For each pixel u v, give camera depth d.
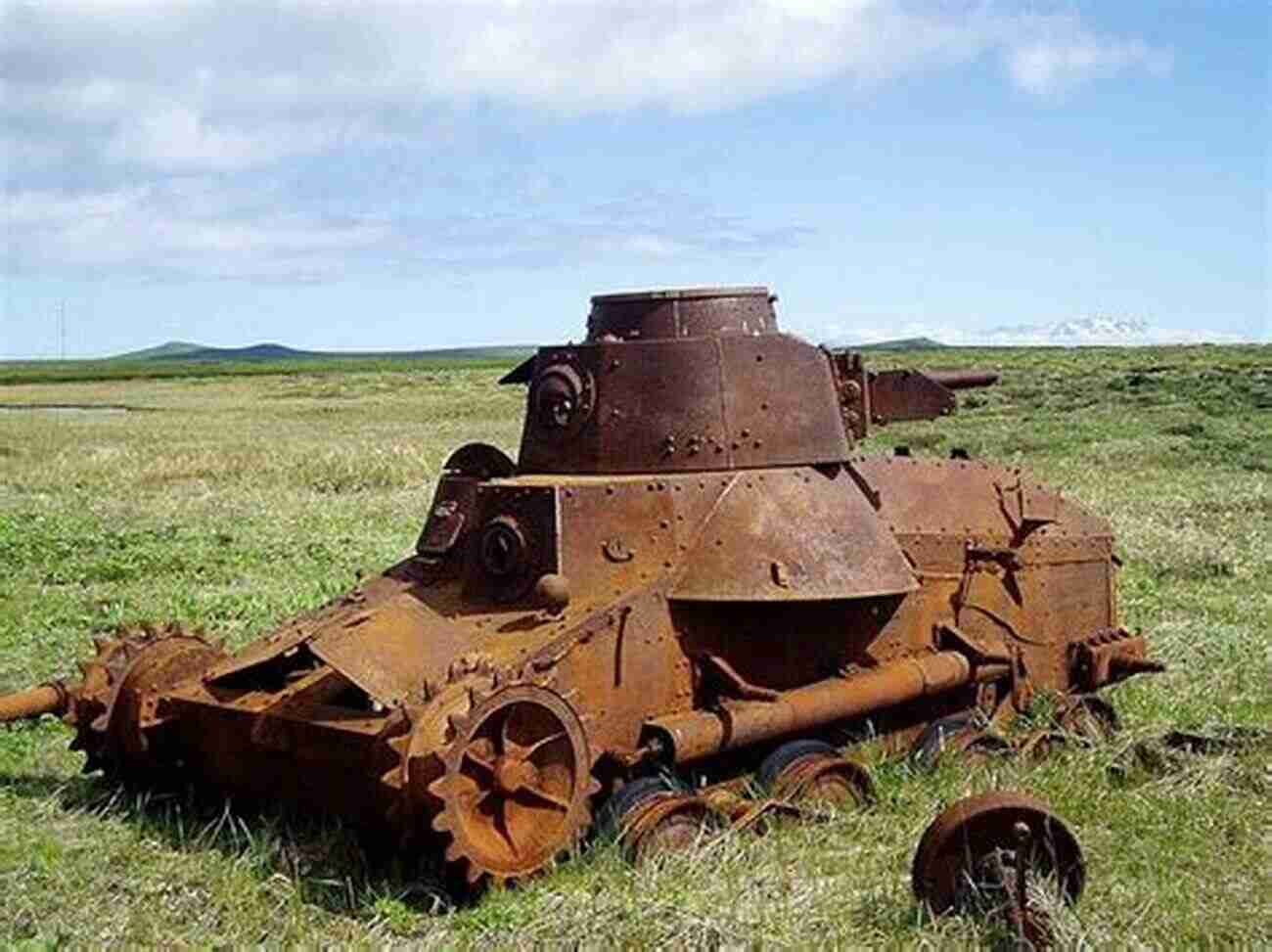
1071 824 9.12
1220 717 11.66
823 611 9.97
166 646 10.23
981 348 86.06
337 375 98.81
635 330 10.19
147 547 20.80
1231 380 42.59
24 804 10.05
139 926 7.94
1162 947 7.34
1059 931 7.23
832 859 8.45
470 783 8.04
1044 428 35.19
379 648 8.77
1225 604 16.23
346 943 7.66
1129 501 24.00
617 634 9.02
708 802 8.77
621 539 9.38
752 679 9.69
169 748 9.92
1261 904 7.93
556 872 8.23
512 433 43.22
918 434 34.47
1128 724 11.52
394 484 29.33
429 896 8.19
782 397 10.18
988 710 10.95
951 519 10.95
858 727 10.23
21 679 13.43
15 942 7.68
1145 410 38.19
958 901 7.54
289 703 8.88
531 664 8.48
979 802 7.57
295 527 22.98
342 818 8.95
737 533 9.56
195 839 9.23
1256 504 23.62
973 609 10.89
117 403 69.12
